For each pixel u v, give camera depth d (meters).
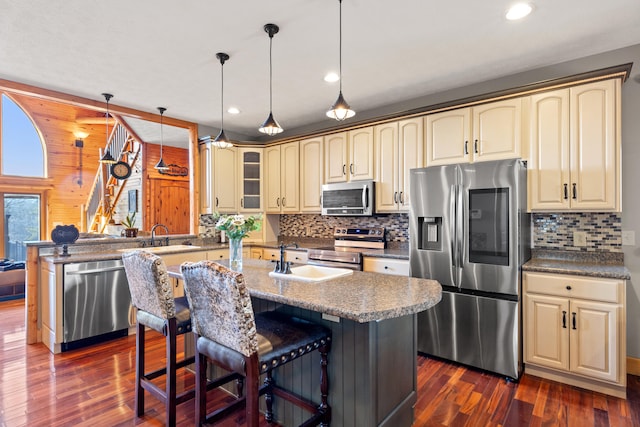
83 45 2.55
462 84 3.38
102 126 7.54
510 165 2.60
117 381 2.60
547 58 2.83
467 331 2.79
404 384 1.97
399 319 1.92
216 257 4.38
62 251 3.55
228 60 2.81
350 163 4.05
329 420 1.84
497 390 2.47
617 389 2.36
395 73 3.10
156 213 5.93
